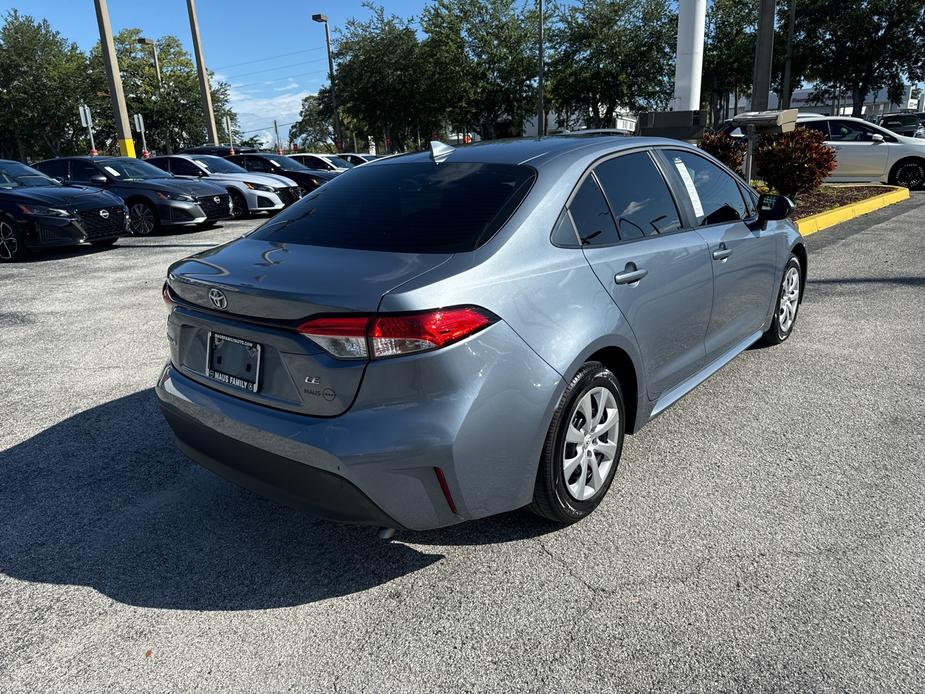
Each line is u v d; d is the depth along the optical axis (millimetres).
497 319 2309
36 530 2943
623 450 3490
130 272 8586
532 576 2551
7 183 10133
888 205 12172
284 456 2287
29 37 44406
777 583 2451
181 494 3221
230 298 2379
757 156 10727
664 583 2477
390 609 2412
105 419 4070
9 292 7543
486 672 2111
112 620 2395
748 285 4039
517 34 35344
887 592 2383
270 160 17188
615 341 2742
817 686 2004
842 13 33062
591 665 2119
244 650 2242
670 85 33531
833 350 4863
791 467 3270
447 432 2193
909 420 3730
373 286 2189
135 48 51594
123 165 12852
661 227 3244
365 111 38625
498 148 3164
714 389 4234
